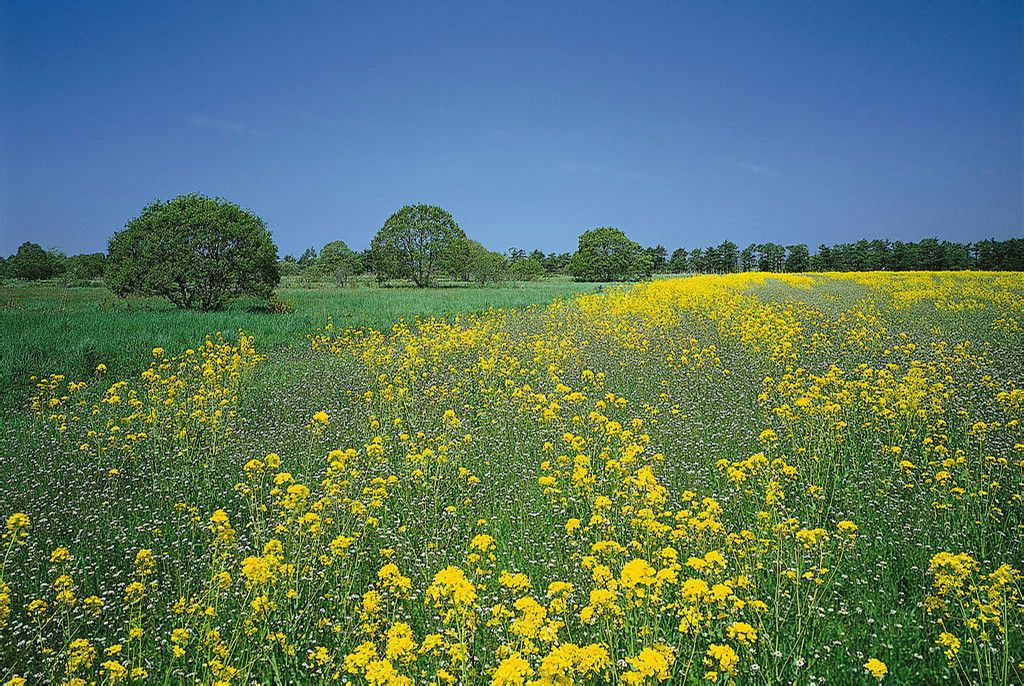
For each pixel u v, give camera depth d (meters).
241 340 19.39
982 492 7.84
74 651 5.12
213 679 4.86
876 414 11.22
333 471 8.89
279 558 5.99
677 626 5.43
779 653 4.89
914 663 5.12
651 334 21.20
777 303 29.97
